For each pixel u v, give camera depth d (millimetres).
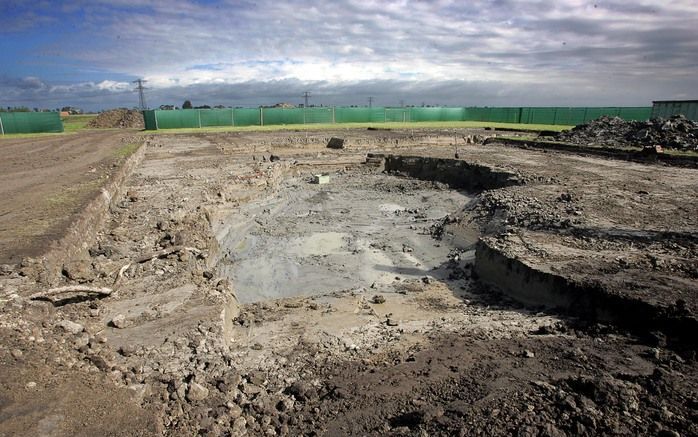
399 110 52594
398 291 10812
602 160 23359
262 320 8820
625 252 9984
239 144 31453
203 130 42188
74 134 39562
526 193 16250
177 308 8000
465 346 6867
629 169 20422
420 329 8086
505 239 11383
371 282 11906
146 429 4434
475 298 10250
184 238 11789
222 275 12078
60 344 5820
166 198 16125
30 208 12062
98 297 8180
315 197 20703
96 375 5246
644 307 7184
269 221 16906
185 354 6473
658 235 10898
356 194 21656
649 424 4125
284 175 24734
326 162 27297
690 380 5203
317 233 15664
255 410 5270
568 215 13055
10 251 8805
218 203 16641
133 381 5535
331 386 5812
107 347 6418
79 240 10320
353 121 51031
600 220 12414
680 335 6621
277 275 12266
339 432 4676
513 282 9914
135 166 22469
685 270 8703
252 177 20297
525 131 40281
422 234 15734
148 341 6770
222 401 5340
